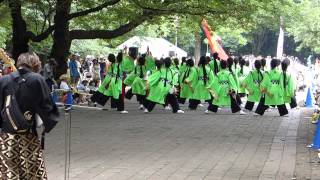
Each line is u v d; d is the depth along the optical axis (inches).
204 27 1007.6
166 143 498.6
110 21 933.2
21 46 888.9
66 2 817.5
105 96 786.8
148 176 356.5
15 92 255.8
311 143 506.6
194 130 592.4
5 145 255.8
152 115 743.1
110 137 529.7
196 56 1549.0
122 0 852.6
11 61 275.1
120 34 908.6
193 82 826.8
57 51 875.4
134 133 559.8
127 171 371.6
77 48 1636.3
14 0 783.1
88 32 907.4
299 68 1295.5
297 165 399.9
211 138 534.9
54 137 521.7
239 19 863.7
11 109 255.0
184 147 478.0
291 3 1123.9
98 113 751.7
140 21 869.2
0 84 259.4
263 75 777.6
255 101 799.1
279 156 437.4
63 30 876.6
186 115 753.6
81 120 662.5
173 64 836.6
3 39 1310.3
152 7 809.5
